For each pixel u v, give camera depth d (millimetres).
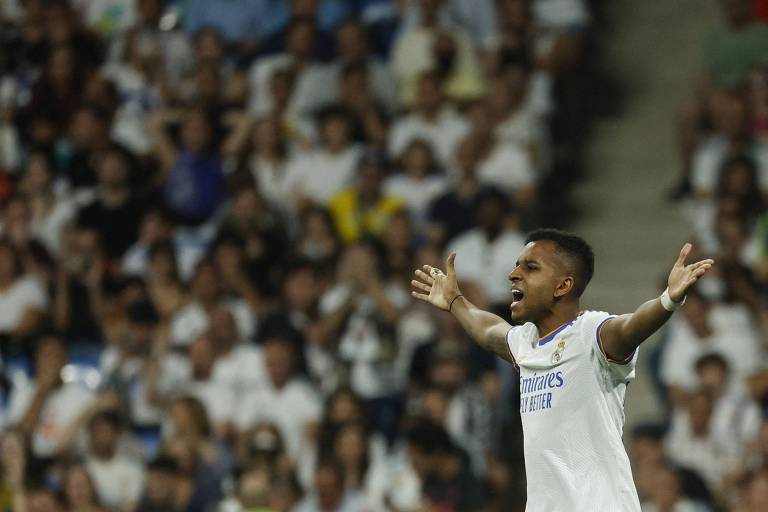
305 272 40375
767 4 46750
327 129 45594
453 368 35812
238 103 48312
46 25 52719
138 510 35406
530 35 48375
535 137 44594
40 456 37875
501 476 35312
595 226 45125
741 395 35219
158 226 44125
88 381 40250
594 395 18141
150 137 48312
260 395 37719
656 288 41906
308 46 48562
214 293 40719
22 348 41781
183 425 35875
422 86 45844
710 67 46156
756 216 40438
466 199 41938
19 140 49531
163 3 53062
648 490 32844
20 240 44469
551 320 18750
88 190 47125
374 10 50875
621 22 52062
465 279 38750
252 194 42938
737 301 37688
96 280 42938
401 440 35719
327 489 34125
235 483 34375
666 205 45156
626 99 49375
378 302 38969
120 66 51469
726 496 33688
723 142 43188
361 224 43125
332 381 38188
